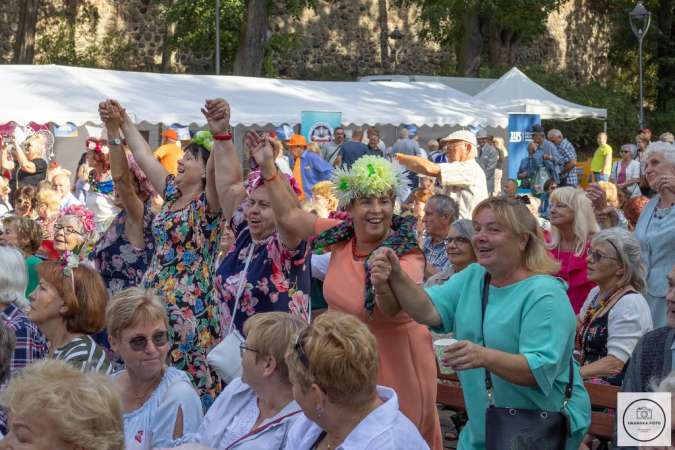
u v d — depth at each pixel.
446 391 4.75
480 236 3.12
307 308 4.01
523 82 20.78
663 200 5.33
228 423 3.22
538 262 3.13
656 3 33.47
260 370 3.11
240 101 15.09
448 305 3.30
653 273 5.24
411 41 30.77
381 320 3.44
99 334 4.77
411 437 2.56
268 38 24.34
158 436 3.29
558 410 3.11
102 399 2.37
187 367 4.25
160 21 25.33
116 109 4.93
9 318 4.05
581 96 29.84
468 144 7.90
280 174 3.90
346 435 2.56
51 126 13.71
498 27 31.23
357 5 29.42
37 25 23.55
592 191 6.19
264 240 3.97
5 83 13.18
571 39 35.16
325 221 3.82
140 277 5.06
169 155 12.93
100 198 7.84
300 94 16.39
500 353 2.92
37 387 2.35
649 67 34.25
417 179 12.49
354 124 16.69
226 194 4.17
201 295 4.31
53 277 3.75
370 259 3.19
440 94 18.67
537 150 17.02
